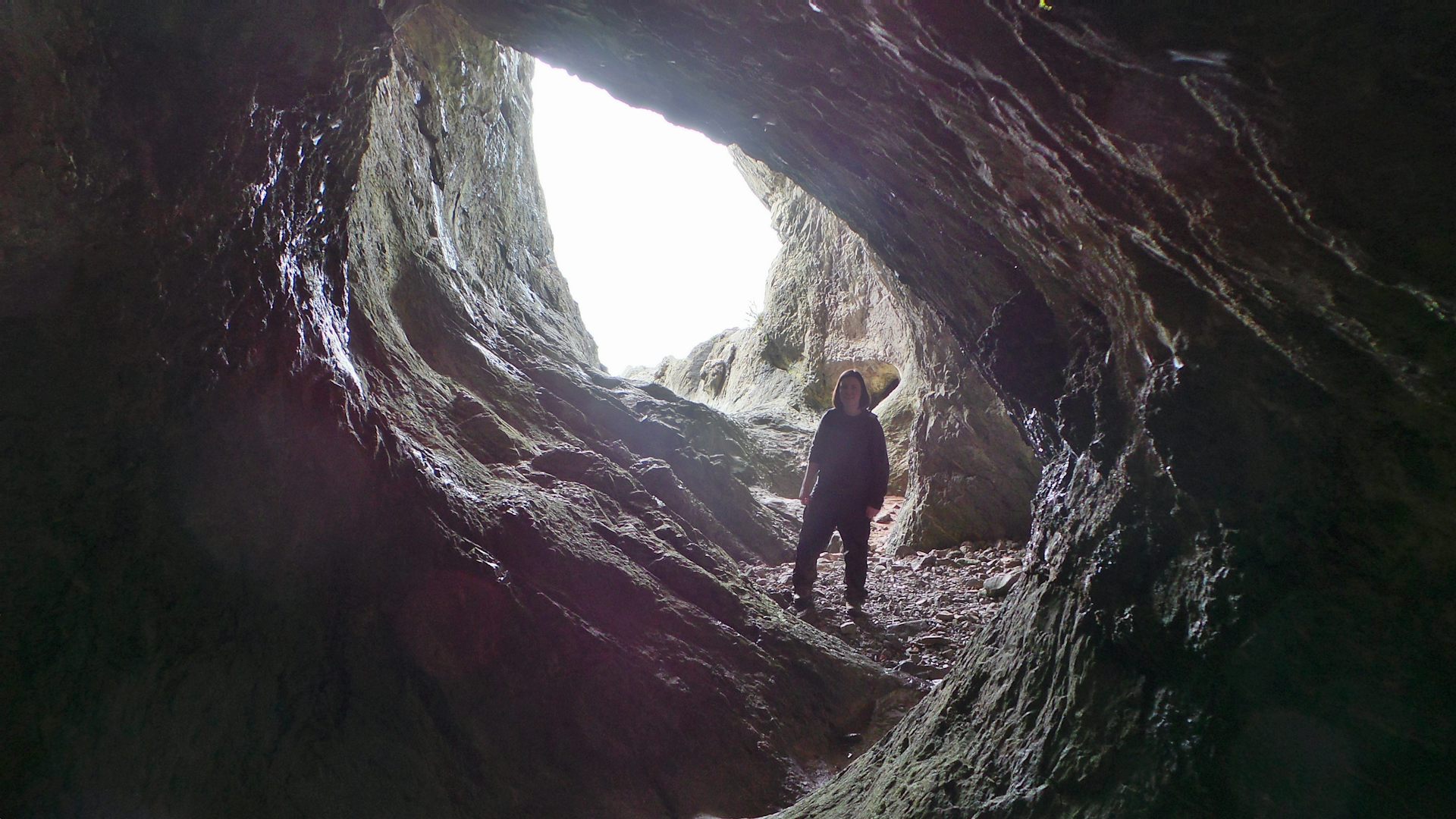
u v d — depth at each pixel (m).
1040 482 2.67
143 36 2.70
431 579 3.67
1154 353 1.80
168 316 2.97
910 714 2.97
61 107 2.60
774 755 4.04
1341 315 1.26
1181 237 1.45
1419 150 0.95
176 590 2.90
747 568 7.31
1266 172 1.12
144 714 2.70
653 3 2.44
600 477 5.76
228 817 2.72
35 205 2.63
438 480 4.29
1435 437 1.30
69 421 2.79
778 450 10.69
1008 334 2.54
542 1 2.86
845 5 1.75
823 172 3.15
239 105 2.98
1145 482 1.87
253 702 2.94
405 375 5.59
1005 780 1.95
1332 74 0.95
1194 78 1.10
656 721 3.87
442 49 8.40
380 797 3.01
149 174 2.85
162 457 2.95
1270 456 1.54
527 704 3.62
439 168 8.26
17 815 2.42
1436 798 1.29
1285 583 1.53
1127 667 1.80
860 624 6.17
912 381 11.11
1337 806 1.37
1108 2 1.11
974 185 2.17
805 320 13.95
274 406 3.34
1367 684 1.39
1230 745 1.51
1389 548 1.39
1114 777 1.68
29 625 2.62
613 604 4.43
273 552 3.19
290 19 2.94
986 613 6.41
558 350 8.62
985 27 1.41
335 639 3.27
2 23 2.42
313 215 3.81
